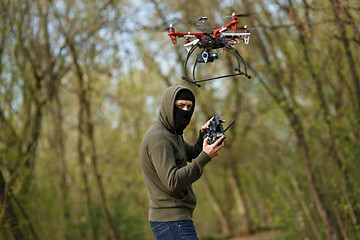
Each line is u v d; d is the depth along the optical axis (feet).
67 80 42.60
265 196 51.90
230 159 59.11
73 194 44.88
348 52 25.79
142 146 10.90
